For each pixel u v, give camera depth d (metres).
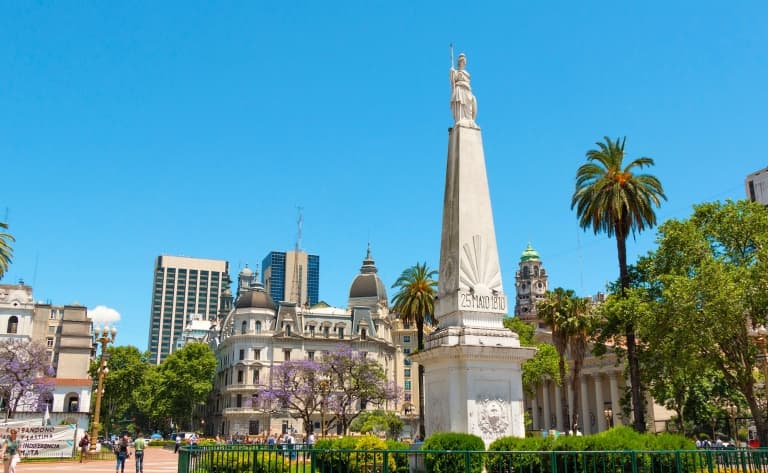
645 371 44.31
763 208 41.44
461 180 22.33
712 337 36.25
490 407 19.47
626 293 42.41
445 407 19.89
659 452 15.23
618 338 49.03
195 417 142.50
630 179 43.75
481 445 17.20
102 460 48.19
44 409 85.81
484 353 19.67
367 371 87.81
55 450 45.34
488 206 22.41
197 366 109.62
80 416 73.31
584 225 45.81
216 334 139.25
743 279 36.00
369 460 19.11
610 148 44.84
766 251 36.88
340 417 88.12
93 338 106.06
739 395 65.44
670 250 41.22
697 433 75.56
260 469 18.98
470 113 23.45
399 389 98.25
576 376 60.34
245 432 106.88
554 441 17.14
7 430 42.50
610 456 15.20
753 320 37.19
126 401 120.19
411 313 58.69
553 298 61.62
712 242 42.09
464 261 21.42
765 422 40.72
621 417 80.94
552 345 89.56
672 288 36.84
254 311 113.94
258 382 110.44
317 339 115.19
